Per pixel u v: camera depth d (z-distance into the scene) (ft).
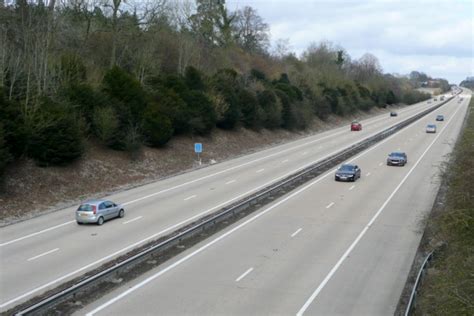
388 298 56.54
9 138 101.19
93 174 118.93
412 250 74.08
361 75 509.35
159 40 211.00
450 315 43.37
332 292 57.82
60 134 110.73
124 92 141.59
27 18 132.36
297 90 265.13
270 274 63.21
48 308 51.72
